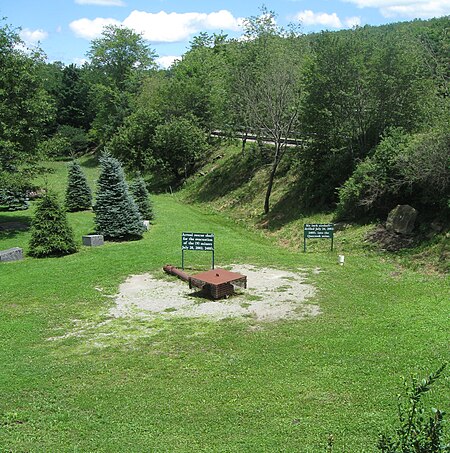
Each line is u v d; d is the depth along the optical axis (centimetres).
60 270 2244
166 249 2608
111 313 1712
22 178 3162
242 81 3947
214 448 902
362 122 3117
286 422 990
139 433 971
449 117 2381
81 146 8650
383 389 1109
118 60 8156
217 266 2273
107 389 1170
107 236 2853
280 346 1388
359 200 2745
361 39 3194
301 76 3403
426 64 3309
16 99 3136
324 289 1911
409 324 1515
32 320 1653
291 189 3734
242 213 3872
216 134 5884
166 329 1553
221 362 1302
